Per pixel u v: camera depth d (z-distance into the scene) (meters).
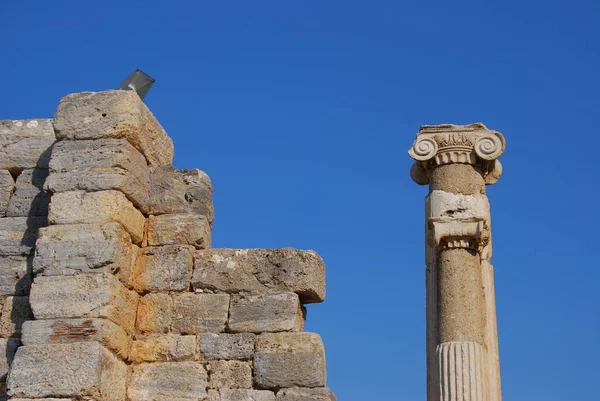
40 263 14.98
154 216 16.11
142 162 16.16
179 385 14.88
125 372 14.91
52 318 14.60
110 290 14.71
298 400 14.49
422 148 20.91
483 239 20.12
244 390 14.73
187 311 15.37
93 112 15.92
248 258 15.62
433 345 20.02
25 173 17.00
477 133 20.89
